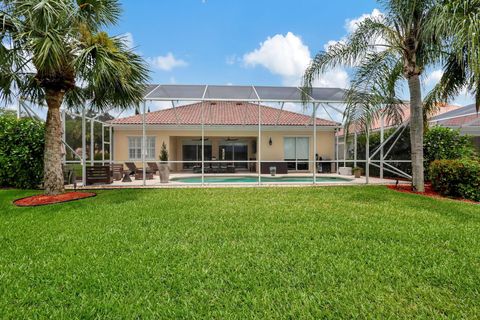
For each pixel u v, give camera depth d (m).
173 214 6.05
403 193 8.94
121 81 7.54
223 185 11.52
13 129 9.83
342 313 2.47
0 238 4.43
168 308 2.55
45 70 7.14
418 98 9.08
